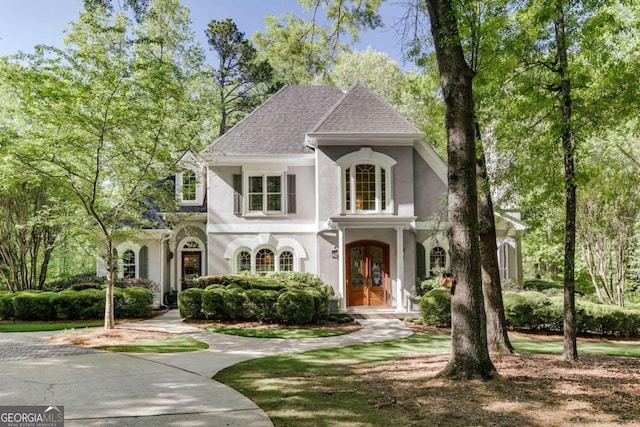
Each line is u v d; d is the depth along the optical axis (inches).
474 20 353.1
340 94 928.9
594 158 617.9
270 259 820.6
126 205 557.6
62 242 739.4
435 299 634.2
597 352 468.8
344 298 747.4
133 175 535.5
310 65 564.4
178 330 580.7
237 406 260.5
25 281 786.2
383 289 794.2
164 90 511.2
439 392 272.5
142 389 297.7
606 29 369.4
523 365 347.6
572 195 381.7
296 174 829.2
